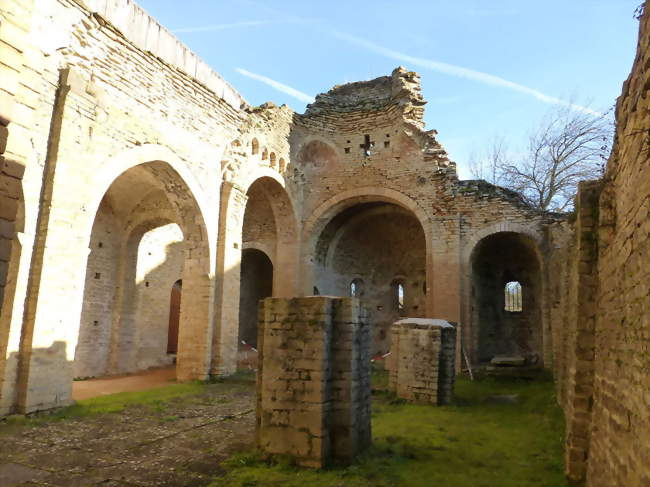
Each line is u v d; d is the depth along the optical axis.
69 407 8.52
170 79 11.90
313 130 18.56
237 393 10.94
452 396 10.16
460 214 16.50
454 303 15.91
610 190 5.34
